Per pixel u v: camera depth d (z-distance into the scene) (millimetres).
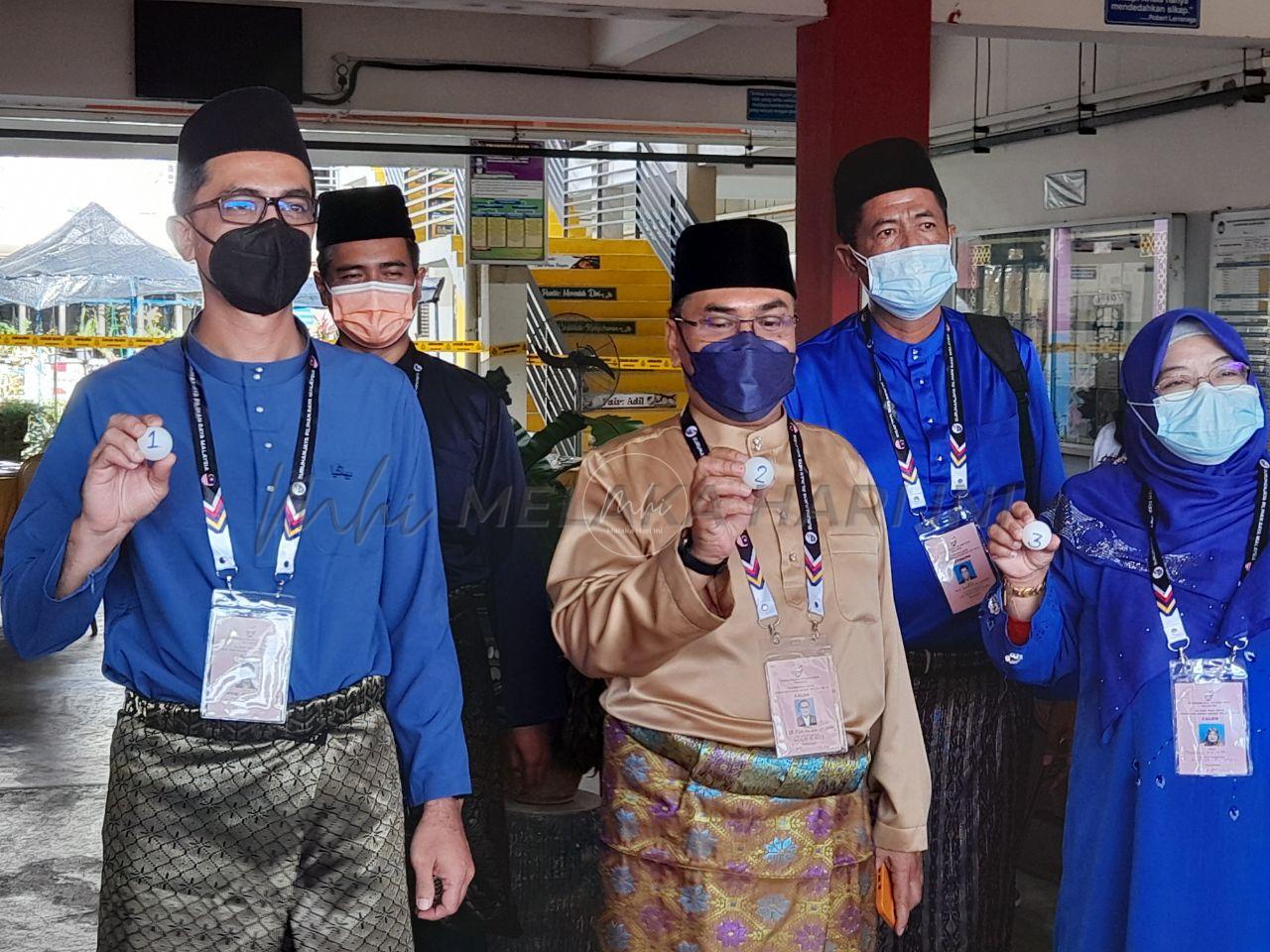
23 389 15859
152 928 1879
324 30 8797
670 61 9422
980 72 8938
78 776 5645
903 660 2404
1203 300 7270
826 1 5562
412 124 9773
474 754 2836
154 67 8141
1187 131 7320
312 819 1919
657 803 2154
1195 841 2279
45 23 8109
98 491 1748
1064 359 8297
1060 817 3840
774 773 2129
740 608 2172
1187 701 2283
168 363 1973
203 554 1904
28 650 1972
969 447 2822
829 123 5582
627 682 2193
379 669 2037
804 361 2871
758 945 2123
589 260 13352
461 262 12836
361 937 1940
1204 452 2275
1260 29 6094
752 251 2223
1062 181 8273
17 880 4449
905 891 2389
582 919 3082
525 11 5500
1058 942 2490
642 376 12000
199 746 1879
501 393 3176
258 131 1941
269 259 1888
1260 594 2273
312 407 1977
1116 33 6000
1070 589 2461
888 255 2785
